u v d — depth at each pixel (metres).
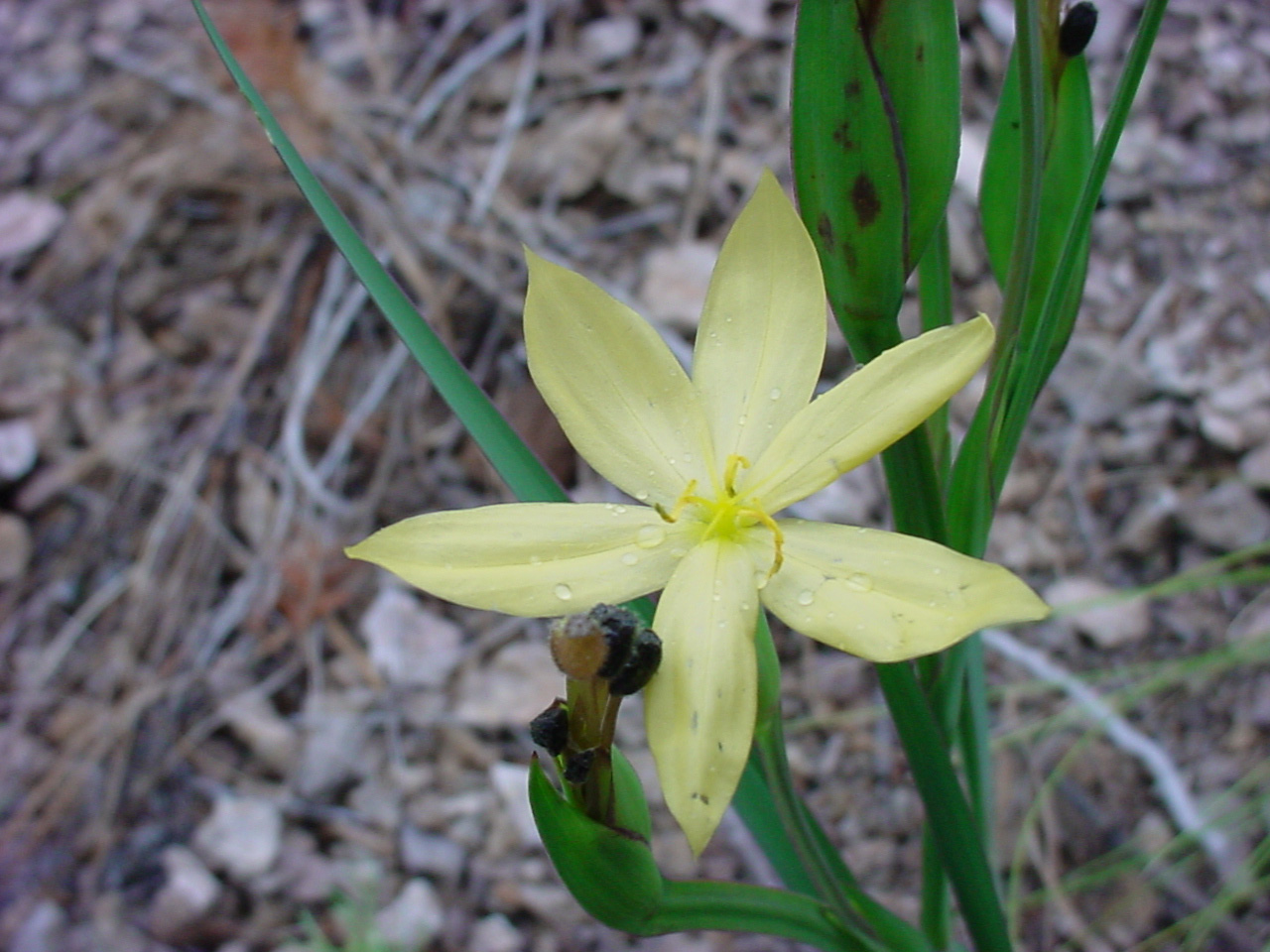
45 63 0.24
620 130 0.22
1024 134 0.07
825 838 0.10
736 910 0.08
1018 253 0.07
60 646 0.18
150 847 0.16
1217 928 0.14
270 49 0.22
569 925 0.15
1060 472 0.18
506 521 0.07
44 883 0.16
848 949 0.09
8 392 0.20
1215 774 0.16
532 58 0.23
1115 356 0.19
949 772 0.08
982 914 0.09
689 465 0.07
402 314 0.09
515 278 0.20
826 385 0.19
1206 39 0.22
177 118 0.23
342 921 0.15
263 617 0.18
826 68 0.06
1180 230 0.20
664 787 0.06
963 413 0.18
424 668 0.18
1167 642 0.17
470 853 0.16
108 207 0.22
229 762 0.17
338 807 0.17
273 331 0.20
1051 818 0.15
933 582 0.06
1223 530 0.17
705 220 0.21
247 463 0.19
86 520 0.19
